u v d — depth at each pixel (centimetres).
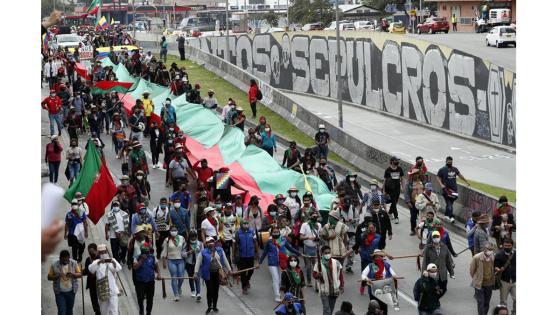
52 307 2091
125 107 4159
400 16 11975
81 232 2306
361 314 2073
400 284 2320
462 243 2712
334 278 1922
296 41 7300
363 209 2670
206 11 18450
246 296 2239
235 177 2775
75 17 15312
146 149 4059
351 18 13425
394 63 5847
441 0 10738
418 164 2789
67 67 5459
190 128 3397
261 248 2473
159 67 5141
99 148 3172
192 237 2141
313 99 6988
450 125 5172
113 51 6203
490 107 4731
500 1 9569
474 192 2830
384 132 5300
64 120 4047
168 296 2244
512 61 5041
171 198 2475
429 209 2561
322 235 2217
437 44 5275
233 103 4028
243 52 8194
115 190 2400
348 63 6544
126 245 2328
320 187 2733
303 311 1770
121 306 2141
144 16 19512
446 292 2244
